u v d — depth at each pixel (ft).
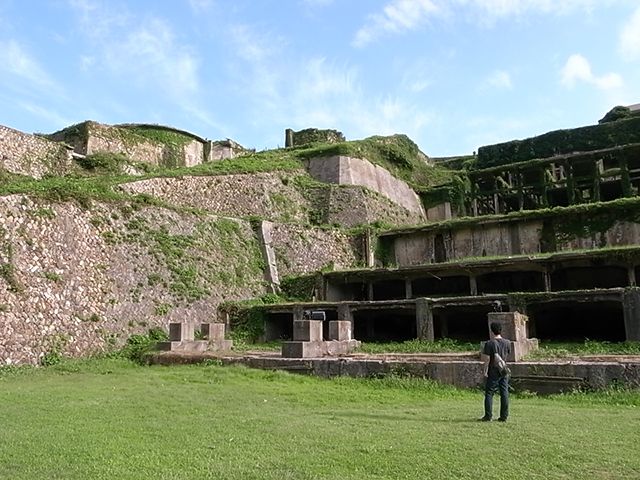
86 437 26.32
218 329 70.79
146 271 77.15
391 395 40.32
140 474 20.15
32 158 98.12
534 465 21.20
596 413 32.09
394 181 146.72
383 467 21.07
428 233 112.68
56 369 57.11
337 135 182.09
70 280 67.05
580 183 133.08
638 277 82.43
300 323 56.03
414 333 90.38
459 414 32.30
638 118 139.44
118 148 120.98
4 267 60.54
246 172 116.57
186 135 142.20
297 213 121.19
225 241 93.86
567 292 64.49
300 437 26.18
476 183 140.36
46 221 67.21
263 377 49.03
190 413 33.27
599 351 55.11
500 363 30.40
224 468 20.92
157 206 84.99
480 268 82.64
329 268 102.47
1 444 24.84
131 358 65.31
